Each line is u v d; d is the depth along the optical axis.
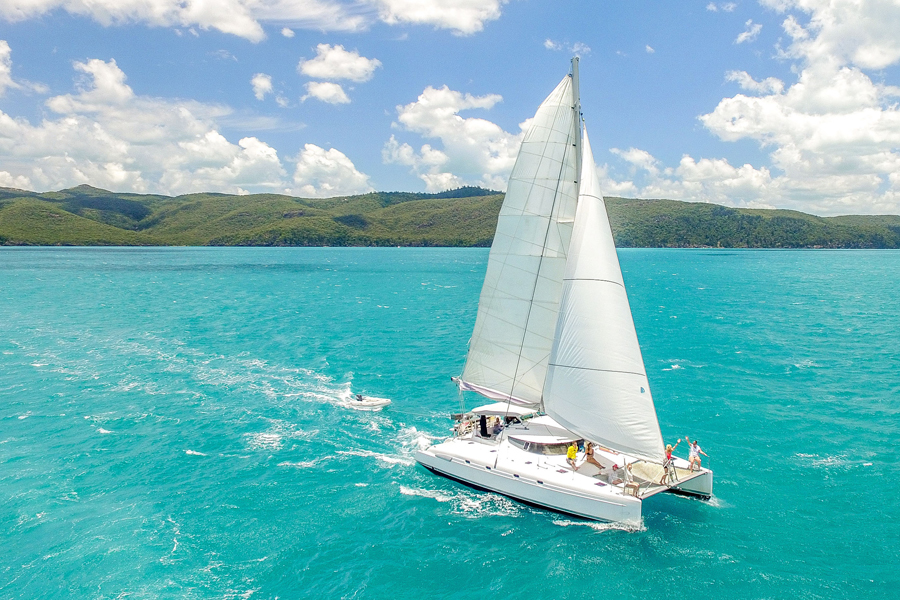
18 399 40.44
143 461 30.08
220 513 24.72
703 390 42.75
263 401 40.44
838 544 22.08
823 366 50.38
